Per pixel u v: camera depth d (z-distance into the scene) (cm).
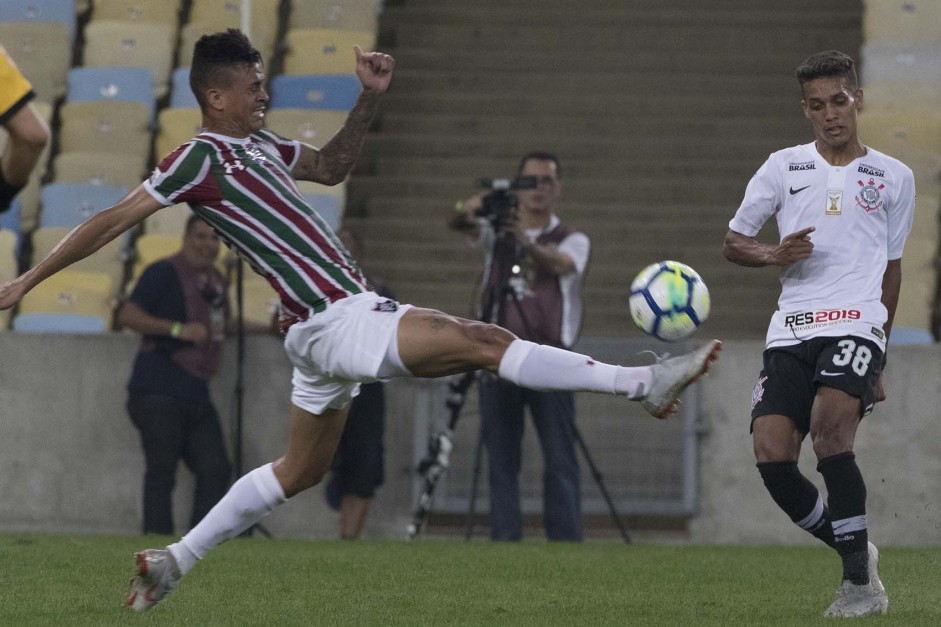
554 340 3030
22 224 4462
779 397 1694
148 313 3200
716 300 4431
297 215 1547
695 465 3453
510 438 3022
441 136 5003
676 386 1427
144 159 4619
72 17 5103
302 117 4559
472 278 4525
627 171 4844
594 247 4556
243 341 3384
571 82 5138
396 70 5216
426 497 3198
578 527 3023
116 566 2170
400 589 1928
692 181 4778
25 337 3428
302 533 3450
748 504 3434
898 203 1717
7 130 1409
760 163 4838
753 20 5344
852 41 5219
